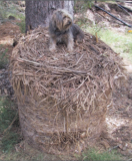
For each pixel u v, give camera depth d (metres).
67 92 2.18
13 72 2.36
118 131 3.18
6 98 3.80
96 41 3.06
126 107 3.85
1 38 6.23
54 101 2.25
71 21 2.71
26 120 2.70
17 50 2.62
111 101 2.75
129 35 7.77
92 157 2.58
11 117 3.28
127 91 4.20
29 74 2.27
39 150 2.77
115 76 2.50
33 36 3.02
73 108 2.27
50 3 3.77
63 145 2.66
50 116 2.40
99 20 8.70
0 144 2.83
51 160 2.61
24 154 2.70
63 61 2.47
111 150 2.79
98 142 2.94
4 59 4.89
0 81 4.18
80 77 2.25
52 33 2.76
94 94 2.28
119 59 2.78
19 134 3.03
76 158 2.63
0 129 3.05
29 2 3.86
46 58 2.50
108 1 10.47
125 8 10.63
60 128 2.49
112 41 6.65
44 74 2.24
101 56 2.64
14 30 6.90
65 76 2.24
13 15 8.45
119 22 9.05
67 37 2.87
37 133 2.64
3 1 9.27
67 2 3.92
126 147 2.85
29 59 2.42
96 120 2.69
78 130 2.56
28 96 2.39
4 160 2.59
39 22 3.95
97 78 2.32
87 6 8.66
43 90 2.20
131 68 5.16
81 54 2.66
